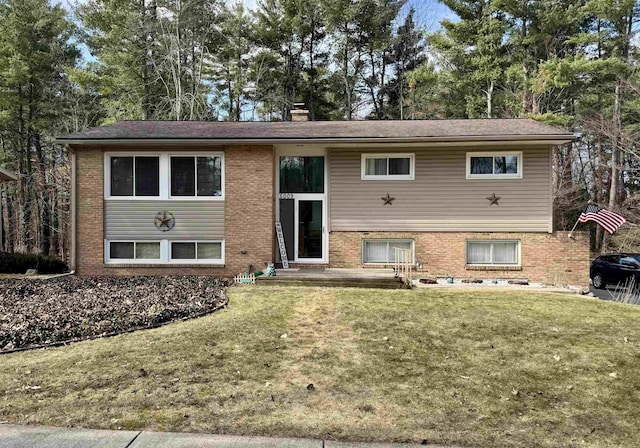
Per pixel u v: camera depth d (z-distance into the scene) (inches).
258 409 157.8
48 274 557.6
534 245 528.1
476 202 536.1
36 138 1125.7
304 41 1214.9
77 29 1058.7
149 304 337.7
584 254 519.8
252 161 533.0
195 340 245.0
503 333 265.9
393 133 533.3
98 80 949.2
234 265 533.3
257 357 216.8
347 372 197.2
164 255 535.2
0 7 992.9
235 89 1169.4
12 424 144.2
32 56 1008.2
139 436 136.8
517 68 961.5
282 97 1160.8
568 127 1005.2
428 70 1072.8
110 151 530.3
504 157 534.6
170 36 973.8
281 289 431.2
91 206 531.5
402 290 433.1
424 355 222.4
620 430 145.2
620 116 943.7
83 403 161.3
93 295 379.6
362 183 553.3
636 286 586.6
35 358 213.2
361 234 553.3
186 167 536.1
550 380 189.5
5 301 349.7
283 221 582.9
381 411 157.2
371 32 1177.4
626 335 263.6
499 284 484.7
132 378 186.9
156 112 994.7
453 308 339.9
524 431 143.5
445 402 165.6
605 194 1054.4
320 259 578.9
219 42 1119.6
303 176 585.6
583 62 871.1
